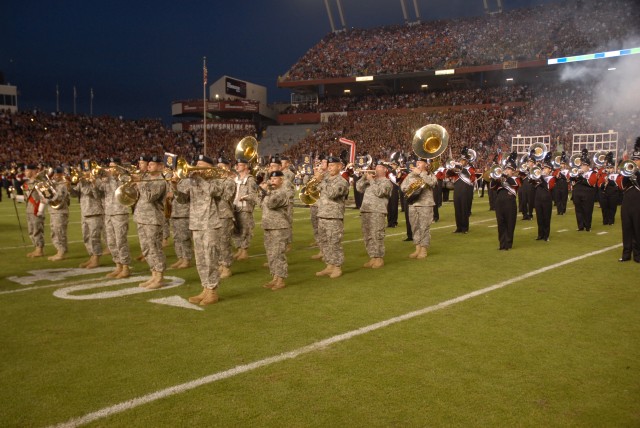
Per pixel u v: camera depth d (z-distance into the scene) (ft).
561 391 14.52
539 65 154.92
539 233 42.73
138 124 183.42
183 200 23.97
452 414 13.24
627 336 18.94
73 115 170.40
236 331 19.47
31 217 35.50
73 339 18.61
